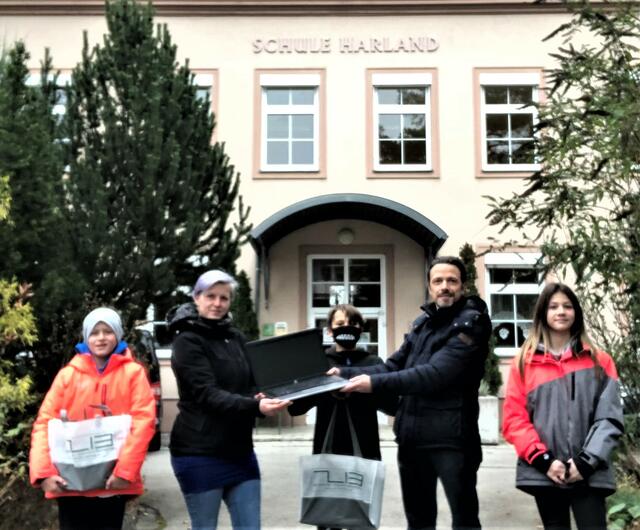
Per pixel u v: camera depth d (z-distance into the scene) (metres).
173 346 3.47
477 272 11.68
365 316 11.80
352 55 12.25
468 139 12.09
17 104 5.45
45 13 12.08
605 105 4.78
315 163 12.16
